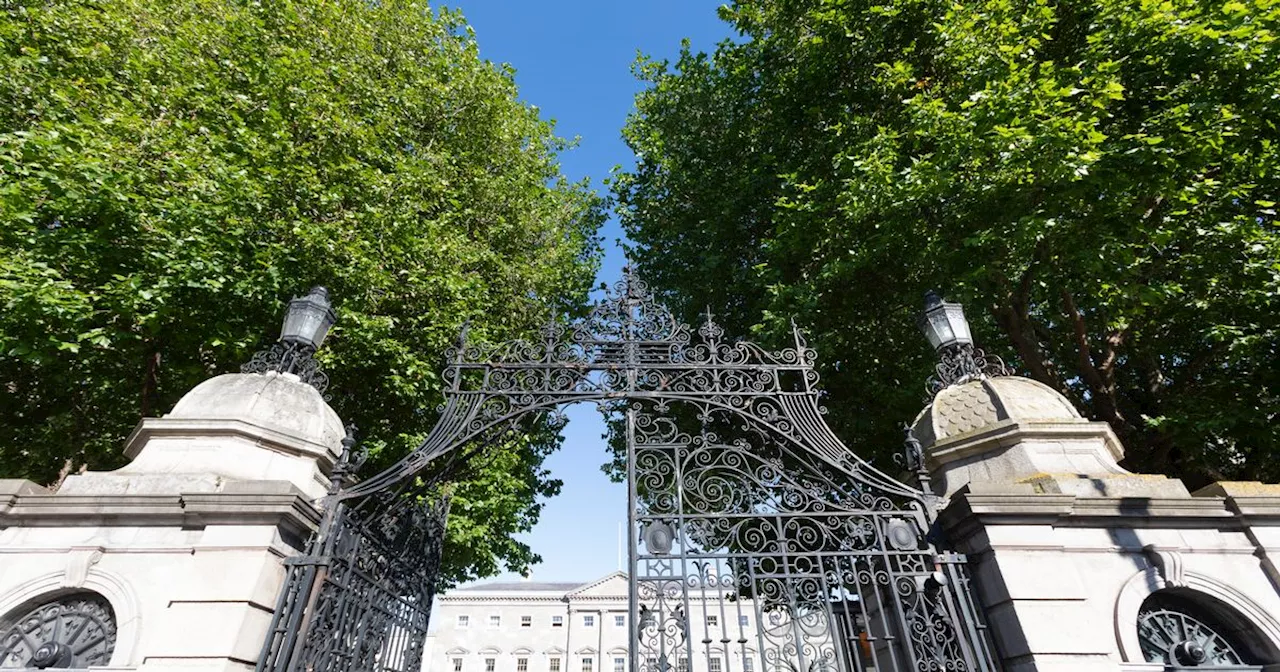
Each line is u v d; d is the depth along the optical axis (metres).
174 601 3.85
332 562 4.30
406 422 10.57
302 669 3.88
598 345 5.88
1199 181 7.43
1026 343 9.04
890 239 8.56
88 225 7.65
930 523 4.85
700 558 4.66
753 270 10.96
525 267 12.64
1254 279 7.43
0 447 8.95
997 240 7.73
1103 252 7.37
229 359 9.12
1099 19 7.79
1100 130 7.73
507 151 13.94
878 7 9.13
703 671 22.38
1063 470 4.73
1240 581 4.17
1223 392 8.77
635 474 5.08
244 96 9.05
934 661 4.27
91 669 3.61
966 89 8.34
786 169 11.01
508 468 11.41
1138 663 3.89
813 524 5.38
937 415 5.49
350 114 10.45
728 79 12.80
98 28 8.99
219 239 7.92
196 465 4.43
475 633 42.03
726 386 5.72
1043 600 4.09
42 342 7.08
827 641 4.41
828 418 10.25
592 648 40.16
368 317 8.95
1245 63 6.95
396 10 12.58
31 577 3.90
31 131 6.88
